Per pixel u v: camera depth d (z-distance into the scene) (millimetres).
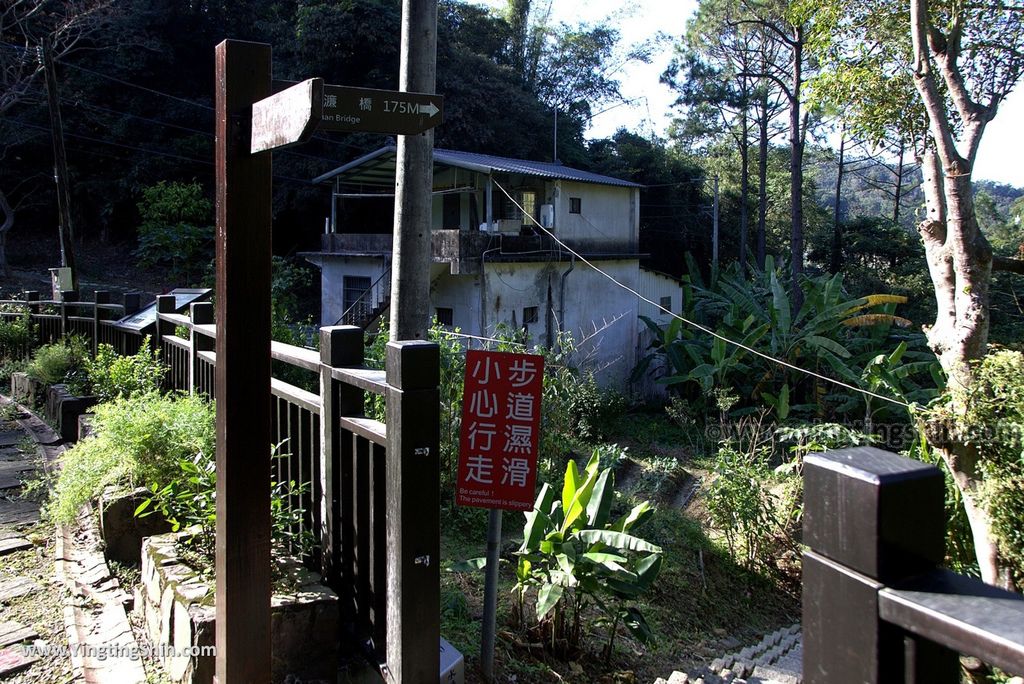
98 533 4020
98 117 24375
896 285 25594
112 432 3984
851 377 13992
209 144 24953
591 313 18938
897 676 888
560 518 4648
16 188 24219
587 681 4195
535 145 26969
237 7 25734
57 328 9359
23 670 2930
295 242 26734
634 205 20688
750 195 32062
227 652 2469
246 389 2496
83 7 20969
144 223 23047
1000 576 5430
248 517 2504
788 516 8422
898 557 894
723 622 6879
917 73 7625
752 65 25812
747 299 16547
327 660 2818
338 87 2965
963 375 6137
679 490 10688
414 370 2504
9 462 5887
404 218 6492
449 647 3170
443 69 24516
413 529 2527
